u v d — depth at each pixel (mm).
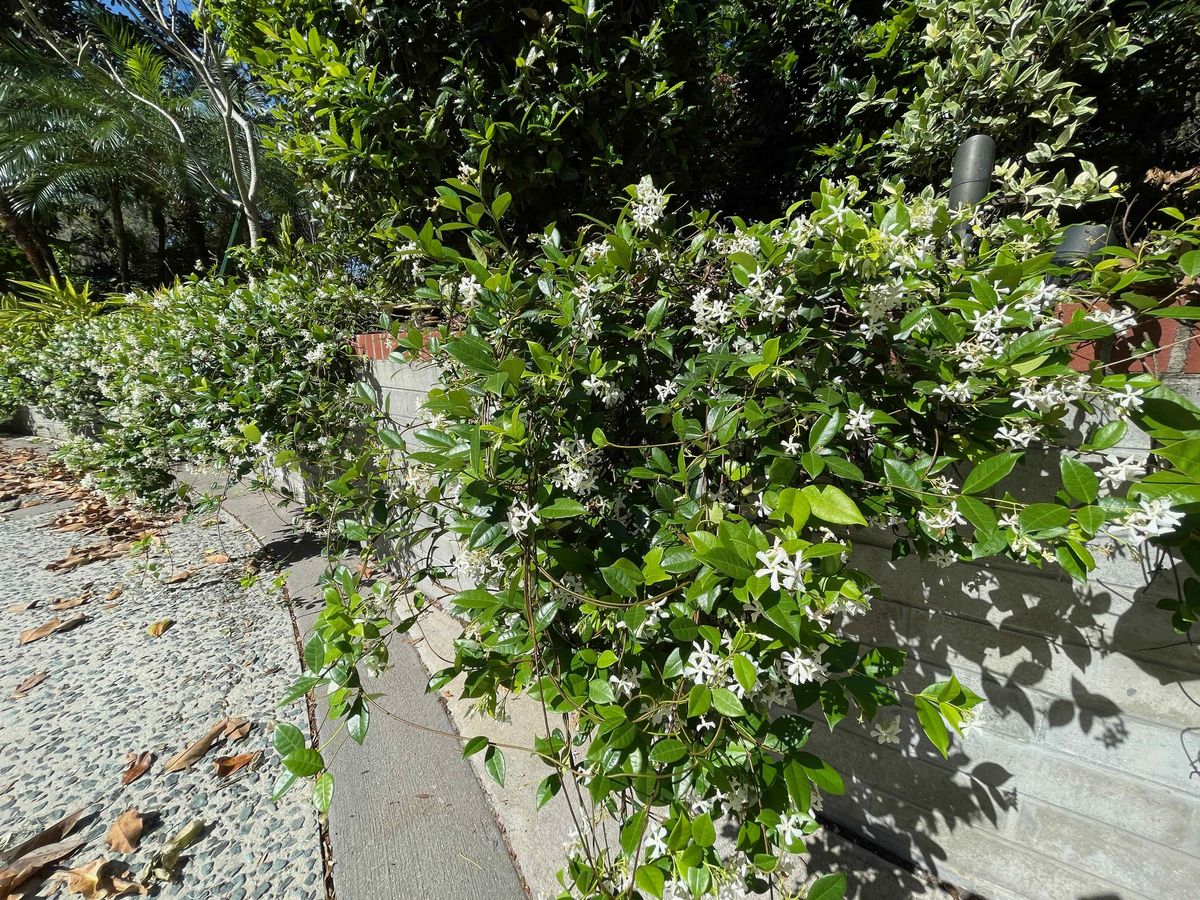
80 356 5387
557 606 1158
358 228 3189
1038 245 1260
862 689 950
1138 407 919
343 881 1480
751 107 3965
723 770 963
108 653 2662
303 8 2584
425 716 2074
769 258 1146
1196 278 943
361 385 2072
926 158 2479
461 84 2420
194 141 7859
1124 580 1111
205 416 3221
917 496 1004
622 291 1436
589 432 1360
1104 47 2084
